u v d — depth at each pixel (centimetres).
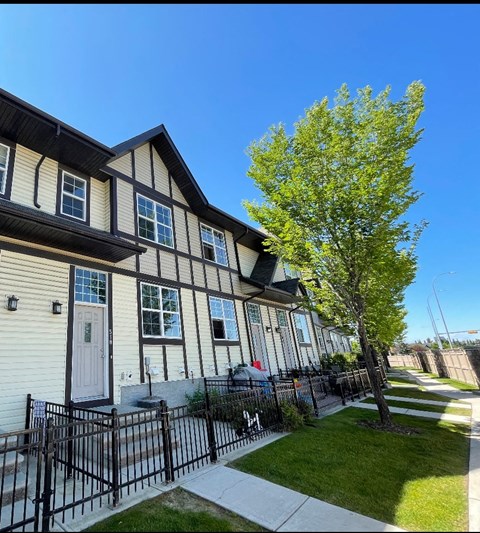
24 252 705
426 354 2809
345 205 796
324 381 1118
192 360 1043
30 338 665
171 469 445
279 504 376
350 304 882
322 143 848
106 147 856
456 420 851
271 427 686
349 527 330
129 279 929
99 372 775
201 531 319
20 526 321
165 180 1218
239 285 1448
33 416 600
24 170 788
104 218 954
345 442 633
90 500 363
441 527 335
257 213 963
